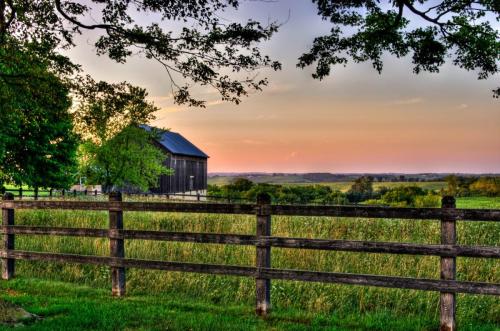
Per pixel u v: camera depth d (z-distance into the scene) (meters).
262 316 7.23
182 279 9.45
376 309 7.84
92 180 38.88
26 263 11.03
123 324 6.48
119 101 11.01
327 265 9.97
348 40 13.77
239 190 63.66
